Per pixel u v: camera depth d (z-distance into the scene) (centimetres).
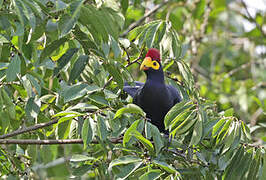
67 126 791
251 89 1354
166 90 946
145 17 1266
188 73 841
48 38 761
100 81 761
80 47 762
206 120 753
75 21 632
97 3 736
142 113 690
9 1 728
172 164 813
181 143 781
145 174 647
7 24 679
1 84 759
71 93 718
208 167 808
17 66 684
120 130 729
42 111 873
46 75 858
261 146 740
